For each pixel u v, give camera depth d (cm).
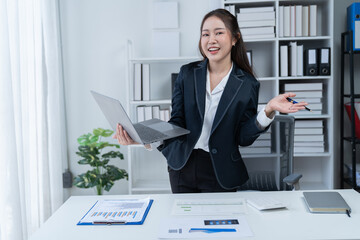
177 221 136
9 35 218
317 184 325
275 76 303
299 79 323
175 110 192
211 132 178
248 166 210
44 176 269
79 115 335
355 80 330
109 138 337
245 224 132
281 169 207
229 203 154
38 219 257
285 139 207
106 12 328
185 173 186
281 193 167
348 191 171
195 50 328
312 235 122
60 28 327
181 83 192
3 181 206
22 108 236
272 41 309
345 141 335
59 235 127
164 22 324
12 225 208
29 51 250
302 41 322
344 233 123
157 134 159
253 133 170
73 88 333
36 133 255
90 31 329
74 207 156
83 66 331
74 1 326
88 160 296
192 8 325
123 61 331
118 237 124
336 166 338
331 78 295
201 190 187
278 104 154
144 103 304
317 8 319
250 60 292
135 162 338
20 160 223
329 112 298
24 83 236
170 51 325
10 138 207
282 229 127
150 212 147
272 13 296
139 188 308
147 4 326
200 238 121
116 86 333
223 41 176
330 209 141
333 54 321
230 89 180
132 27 328
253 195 165
